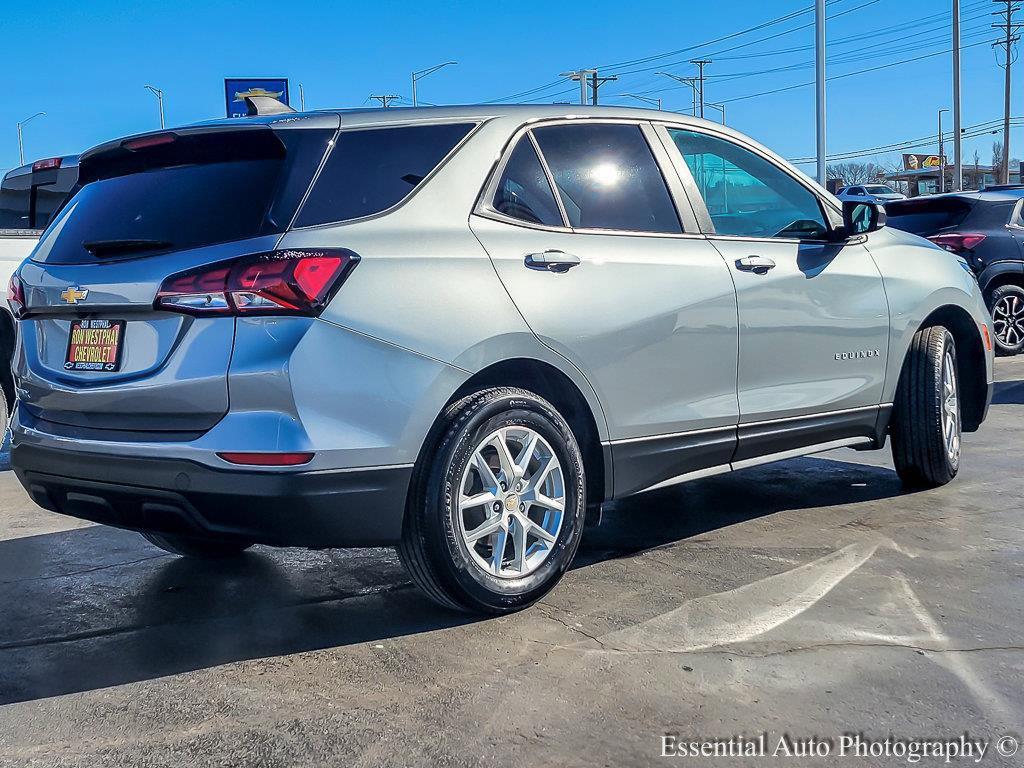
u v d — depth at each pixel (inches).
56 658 134.0
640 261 159.2
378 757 105.9
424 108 149.5
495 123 151.9
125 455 130.1
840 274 190.9
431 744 108.3
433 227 139.3
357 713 115.7
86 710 118.1
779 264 180.4
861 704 115.6
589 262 152.6
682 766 103.3
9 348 276.4
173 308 127.9
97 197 149.9
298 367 123.7
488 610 142.1
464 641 135.7
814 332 185.5
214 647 136.8
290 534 127.0
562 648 132.4
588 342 150.2
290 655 133.3
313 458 124.3
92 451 133.6
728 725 111.3
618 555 172.9
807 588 153.4
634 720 112.7
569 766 103.6
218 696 121.2
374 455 128.9
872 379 198.7
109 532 199.8
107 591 162.1
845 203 191.3
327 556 179.8
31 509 220.2
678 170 172.6
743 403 174.4
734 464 177.3
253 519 125.4
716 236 173.6
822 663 126.3
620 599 150.2
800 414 184.9
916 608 144.3
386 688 122.0
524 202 150.6
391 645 135.3
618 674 124.2
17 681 126.6
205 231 132.5
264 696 120.9
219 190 136.3
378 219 135.6
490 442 140.1
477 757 105.6
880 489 217.2
